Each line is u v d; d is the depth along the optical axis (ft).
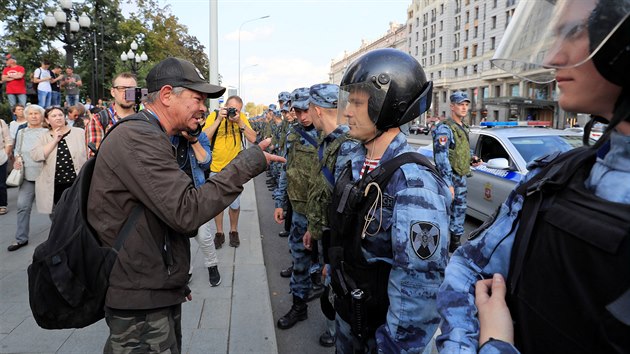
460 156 15.53
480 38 172.14
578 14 2.22
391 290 4.69
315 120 8.57
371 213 4.88
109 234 4.91
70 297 4.91
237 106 15.81
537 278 2.46
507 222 3.01
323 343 9.51
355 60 5.47
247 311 10.50
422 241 4.42
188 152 10.68
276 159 5.59
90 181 5.13
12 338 8.86
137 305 4.89
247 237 17.28
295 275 10.44
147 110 5.46
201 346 8.86
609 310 1.99
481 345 2.59
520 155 16.80
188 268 5.48
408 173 4.75
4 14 89.71
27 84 39.81
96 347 8.60
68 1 39.14
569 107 2.46
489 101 90.48
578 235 2.22
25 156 14.37
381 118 5.11
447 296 3.09
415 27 233.14
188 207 4.79
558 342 2.28
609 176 2.31
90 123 13.41
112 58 101.96
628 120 2.26
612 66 2.15
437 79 208.64
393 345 4.56
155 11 112.37
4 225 17.70
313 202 8.29
